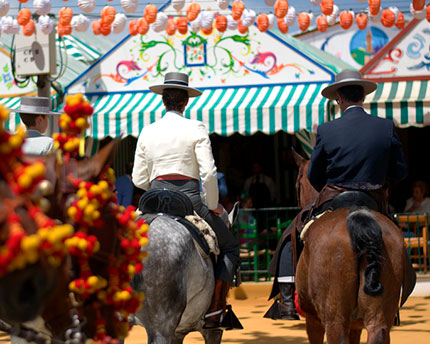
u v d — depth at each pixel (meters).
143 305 4.55
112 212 3.14
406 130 18.52
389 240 4.43
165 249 4.59
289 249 6.66
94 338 2.98
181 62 12.89
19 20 9.67
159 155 5.23
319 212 5.13
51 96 13.42
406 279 4.74
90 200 2.87
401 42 12.34
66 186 2.95
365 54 22.75
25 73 12.51
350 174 5.04
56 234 2.25
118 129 12.05
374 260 4.19
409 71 12.29
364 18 9.78
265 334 8.67
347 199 4.94
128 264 3.17
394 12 9.55
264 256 13.66
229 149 19.00
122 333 3.09
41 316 3.00
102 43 19.72
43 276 2.26
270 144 18.89
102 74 13.08
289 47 12.58
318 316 5.06
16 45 12.56
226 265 5.34
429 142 18.36
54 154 3.00
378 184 5.06
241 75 12.71
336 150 5.08
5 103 13.77
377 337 4.20
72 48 16.00
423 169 18.36
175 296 4.58
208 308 5.27
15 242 2.10
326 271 4.39
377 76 12.36
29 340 2.88
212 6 12.77
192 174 5.23
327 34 22.84
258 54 12.68
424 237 12.22
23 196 2.30
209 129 11.76
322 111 11.55
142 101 12.63
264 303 11.66
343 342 4.30
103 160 3.11
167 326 4.54
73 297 3.00
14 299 2.19
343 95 5.41
